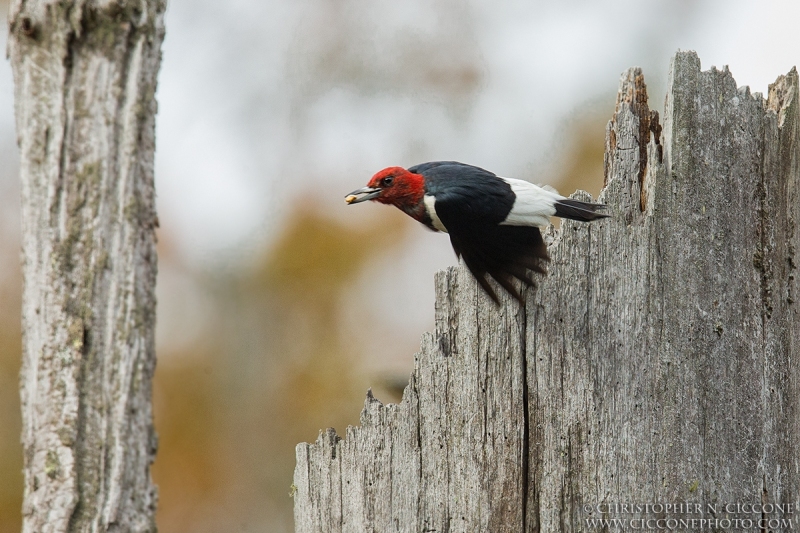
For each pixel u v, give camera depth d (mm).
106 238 6547
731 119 9781
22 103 6672
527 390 9117
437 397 9375
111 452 6453
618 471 9039
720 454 9406
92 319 6492
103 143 6566
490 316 9211
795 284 10156
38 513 6441
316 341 19000
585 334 9148
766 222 9953
